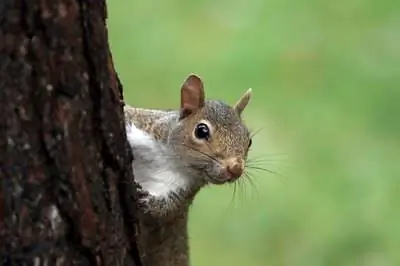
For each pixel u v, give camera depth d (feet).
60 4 16.83
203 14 51.70
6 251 17.04
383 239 40.42
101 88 17.67
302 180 42.34
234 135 24.13
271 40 50.19
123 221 18.69
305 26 50.93
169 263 23.44
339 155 43.80
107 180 18.06
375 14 51.11
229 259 39.86
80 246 17.66
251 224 40.68
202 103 24.30
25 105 16.78
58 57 16.97
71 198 17.37
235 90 47.65
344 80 48.01
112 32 50.47
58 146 17.13
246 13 51.85
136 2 52.03
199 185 23.77
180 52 49.47
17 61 16.65
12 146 16.79
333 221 40.78
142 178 23.31
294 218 40.91
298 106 46.52
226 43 50.06
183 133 23.67
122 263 18.57
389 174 42.83
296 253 40.19
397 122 45.75
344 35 50.39
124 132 18.57
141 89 47.65
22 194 16.96
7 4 16.48
